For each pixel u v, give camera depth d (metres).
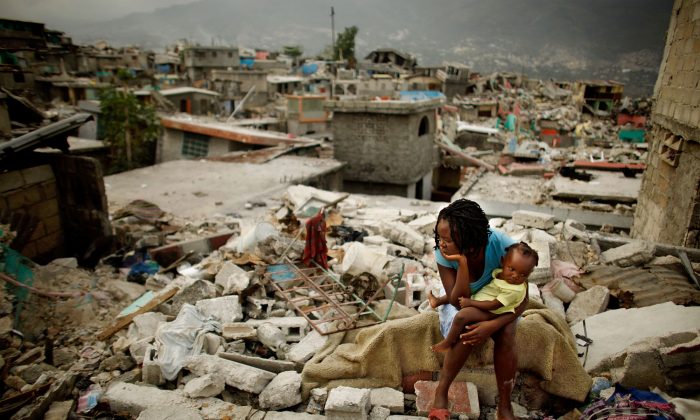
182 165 17.22
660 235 8.82
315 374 3.88
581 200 14.53
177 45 83.56
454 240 2.86
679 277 5.39
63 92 40.12
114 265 7.50
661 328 4.07
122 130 24.02
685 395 3.44
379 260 6.04
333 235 8.45
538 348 3.61
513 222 7.70
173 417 3.50
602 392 3.52
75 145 24.02
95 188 7.77
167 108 37.66
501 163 23.92
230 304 5.26
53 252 8.10
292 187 11.76
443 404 3.14
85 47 59.41
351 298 5.41
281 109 43.41
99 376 4.52
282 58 83.25
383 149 19.36
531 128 41.09
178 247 7.66
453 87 61.62
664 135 9.05
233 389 3.95
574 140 35.50
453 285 3.07
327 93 50.44
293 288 5.56
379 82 45.41
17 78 27.27
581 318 4.83
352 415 3.34
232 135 22.50
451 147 26.05
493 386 3.58
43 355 4.89
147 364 4.19
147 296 5.99
